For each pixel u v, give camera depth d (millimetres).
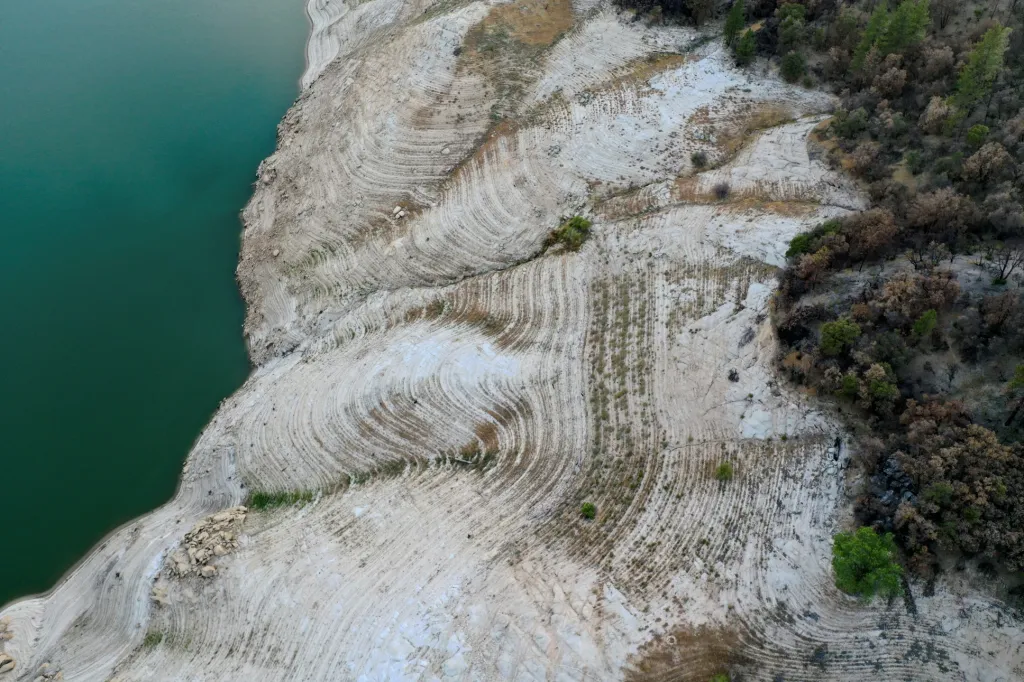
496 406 41656
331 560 36844
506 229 52875
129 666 36969
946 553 31109
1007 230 39281
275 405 47219
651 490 36219
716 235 46062
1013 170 41156
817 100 55125
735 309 41594
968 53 50188
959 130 46250
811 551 32719
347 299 53531
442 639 32594
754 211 47031
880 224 40500
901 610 30766
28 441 48281
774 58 58156
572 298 46406
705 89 57531
